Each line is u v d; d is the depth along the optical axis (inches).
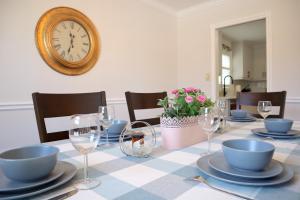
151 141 32.4
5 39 73.2
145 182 19.1
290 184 17.8
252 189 17.1
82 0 94.2
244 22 117.2
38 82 81.1
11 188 16.2
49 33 82.6
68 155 28.5
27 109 79.4
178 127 30.7
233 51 247.8
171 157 26.7
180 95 33.1
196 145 32.7
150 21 127.4
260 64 266.5
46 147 21.3
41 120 40.0
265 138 36.2
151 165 23.8
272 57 106.8
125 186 18.3
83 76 95.0
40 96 41.1
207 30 132.3
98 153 29.2
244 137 37.4
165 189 17.6
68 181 19.3
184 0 126.4
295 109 101.0
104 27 103.3
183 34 144.5
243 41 242.5
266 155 18.0
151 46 128.1
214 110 31.8
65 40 87.7
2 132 74.0
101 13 101.9
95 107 49.7
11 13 74.3
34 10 79.6
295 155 26.2
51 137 42.3
